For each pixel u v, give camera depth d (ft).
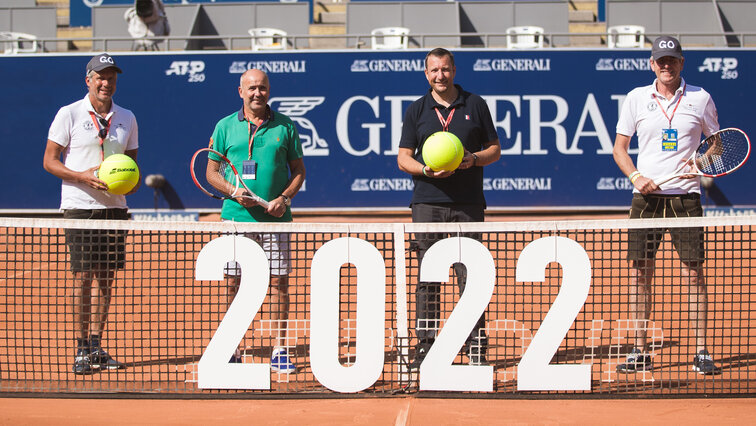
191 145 36.22
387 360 16.31
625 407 13.29
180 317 19.83
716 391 14.16
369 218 36.42
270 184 16.24
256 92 15.99
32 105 36.27
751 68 35.40
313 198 35.94
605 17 42.45
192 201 36.22
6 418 12.78
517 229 13.85
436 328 14.64
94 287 16.01
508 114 35.63
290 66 35.96
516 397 13.70
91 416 12.91
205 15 42.29
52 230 35.35
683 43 40.86
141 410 13.25
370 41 41.55
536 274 13.92
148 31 39.40
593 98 35.58
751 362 16.01
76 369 15.38
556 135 35.60
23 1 47.75
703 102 15.89
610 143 35.58
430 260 13.88
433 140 14.82
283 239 16.12
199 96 36.19
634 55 35.53
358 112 35.88
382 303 13.79
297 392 14.03
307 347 17.51
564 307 13.78
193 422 12.57
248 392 14.10
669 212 15.84
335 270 13.84
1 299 22.15
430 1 41.39
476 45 41.24
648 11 40.96
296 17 42.29
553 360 16.05
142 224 14.20
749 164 35.04
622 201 35.53
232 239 13.98
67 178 16.14
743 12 41.01
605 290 21.29
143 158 36.19
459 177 15.66
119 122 16.92
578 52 35.53
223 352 13.94
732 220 13.82
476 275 13.79
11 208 36.32
